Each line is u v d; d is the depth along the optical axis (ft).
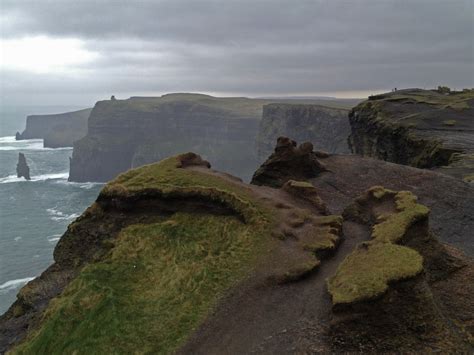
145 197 98.27
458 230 112.88
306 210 98.68
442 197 131.64
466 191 134.72
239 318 67.87
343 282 64.39
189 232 89.97
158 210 97.71
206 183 101.19
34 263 400.67
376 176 150.71
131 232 93.09
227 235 88.07
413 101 317.63
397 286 61.57
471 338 63.21
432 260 79.77
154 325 69.41
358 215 100.68
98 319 72.33
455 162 183.32
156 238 90.12
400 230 78.84
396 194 98.89
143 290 78.54
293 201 106.22
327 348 57.41
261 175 151.94
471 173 161.38
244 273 77.56
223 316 68.95
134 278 82.07
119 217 98.73
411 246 79.30
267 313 67.67
